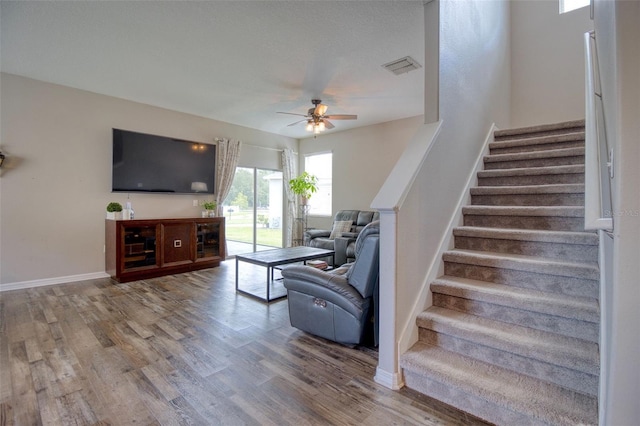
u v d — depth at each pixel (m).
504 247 2.42
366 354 2.35
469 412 1.66
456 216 2.73
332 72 3.83
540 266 2.01
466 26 2.97
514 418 1.50
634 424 0.88
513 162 3.19
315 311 2.55
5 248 3.86
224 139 5.90
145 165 4.92
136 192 4.91
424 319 2.05
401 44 3.19
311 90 4.41
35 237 4.05
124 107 4.77
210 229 5.40
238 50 3.29
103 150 4.58
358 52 3.35
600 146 1.36
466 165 2.99
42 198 4.10
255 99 4.79
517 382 1.62
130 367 2.14
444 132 2.56
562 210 2.34
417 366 1.82
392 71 3.80
